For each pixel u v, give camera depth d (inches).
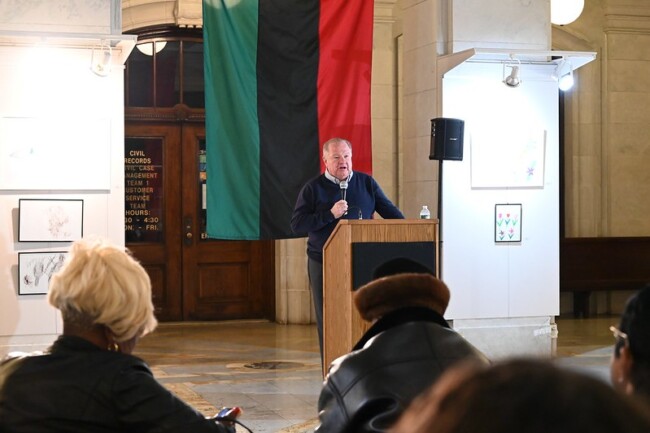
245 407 260.2
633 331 62.9
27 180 295.1
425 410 24.8
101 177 301.0
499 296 343.0
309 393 281.7
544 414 23.0
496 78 341.4
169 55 460.4
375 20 461.1
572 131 491.2
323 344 249.1
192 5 449.7
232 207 306.5
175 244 464.8
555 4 351.3
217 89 305.9
